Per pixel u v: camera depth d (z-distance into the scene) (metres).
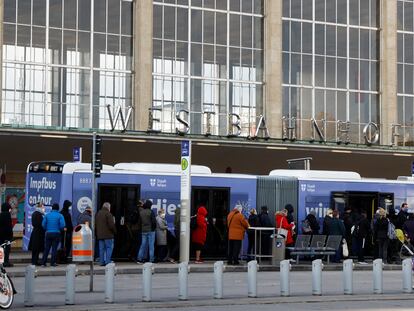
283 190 35.19
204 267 30.62
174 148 41.69
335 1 47.81
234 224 31.75
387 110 48.31
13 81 39.84
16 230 39.66
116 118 40.50
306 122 46.41
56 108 40.81
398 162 47.50
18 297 20.81
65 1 41.31
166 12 43.41
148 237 31.50
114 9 42.50
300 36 46.66
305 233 33.94
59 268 28.98
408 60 49.56
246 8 45.44
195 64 44.00
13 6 40.09
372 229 35.72
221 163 43.91
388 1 48.72
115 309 18.33
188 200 31.36
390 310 18.80
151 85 42.53
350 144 45.16
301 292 22.78
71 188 31.78
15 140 38.22
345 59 47.88
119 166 32.66
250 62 45.41
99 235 29.88
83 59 41.59
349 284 22.31
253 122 45.09
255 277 21.17
